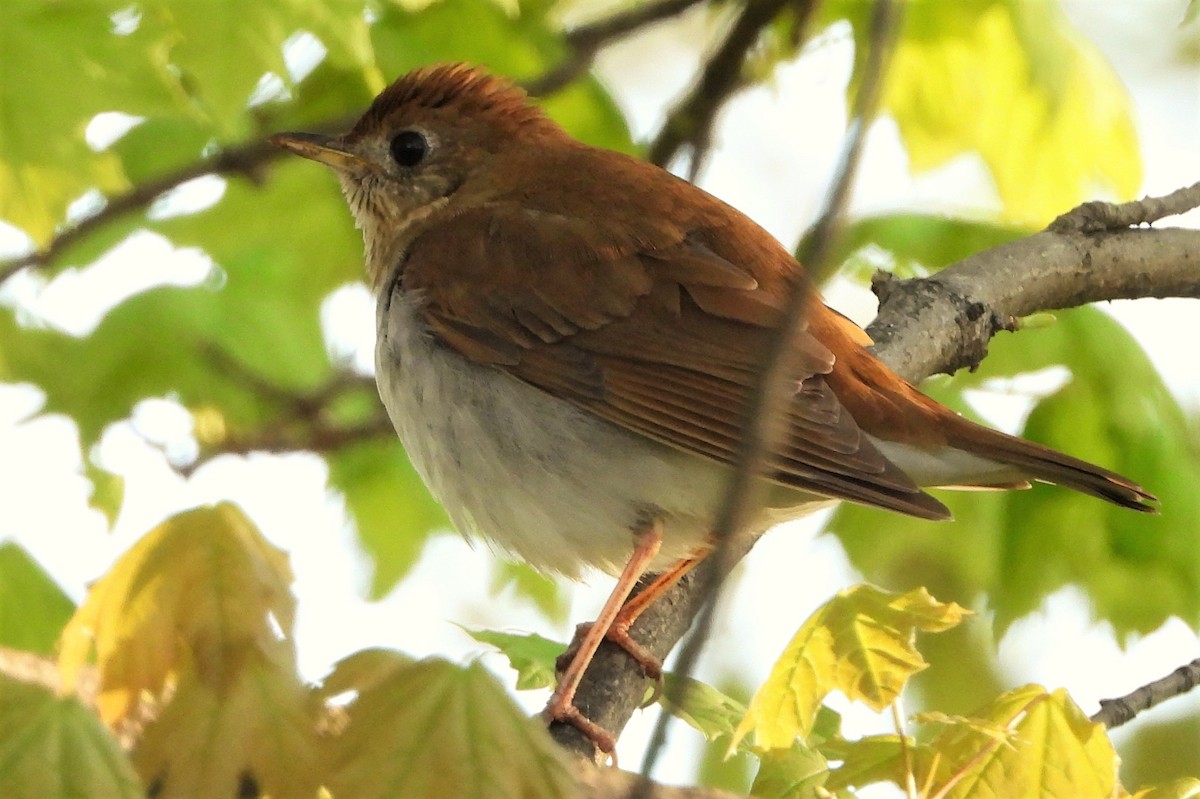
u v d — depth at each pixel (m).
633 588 9.63
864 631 7.29
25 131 8.67
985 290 10.20
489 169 10.09
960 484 8.47
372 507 14.41
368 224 10.49
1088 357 11.66
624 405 8.79
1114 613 11.73
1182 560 11.51
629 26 12.94
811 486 7.93
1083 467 8.19
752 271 9.08
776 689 7.34
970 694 14.18
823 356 8.42
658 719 5.32
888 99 12.67
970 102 12.62
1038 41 12.43
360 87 12.80
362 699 5.30
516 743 5.24
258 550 5.57
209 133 13.38
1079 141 12.62
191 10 8.89
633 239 9.21
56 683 5.30
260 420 14.05
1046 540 11.89
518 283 9.16
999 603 12.04
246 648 5.37
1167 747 15.26
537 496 8.94
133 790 4.72
